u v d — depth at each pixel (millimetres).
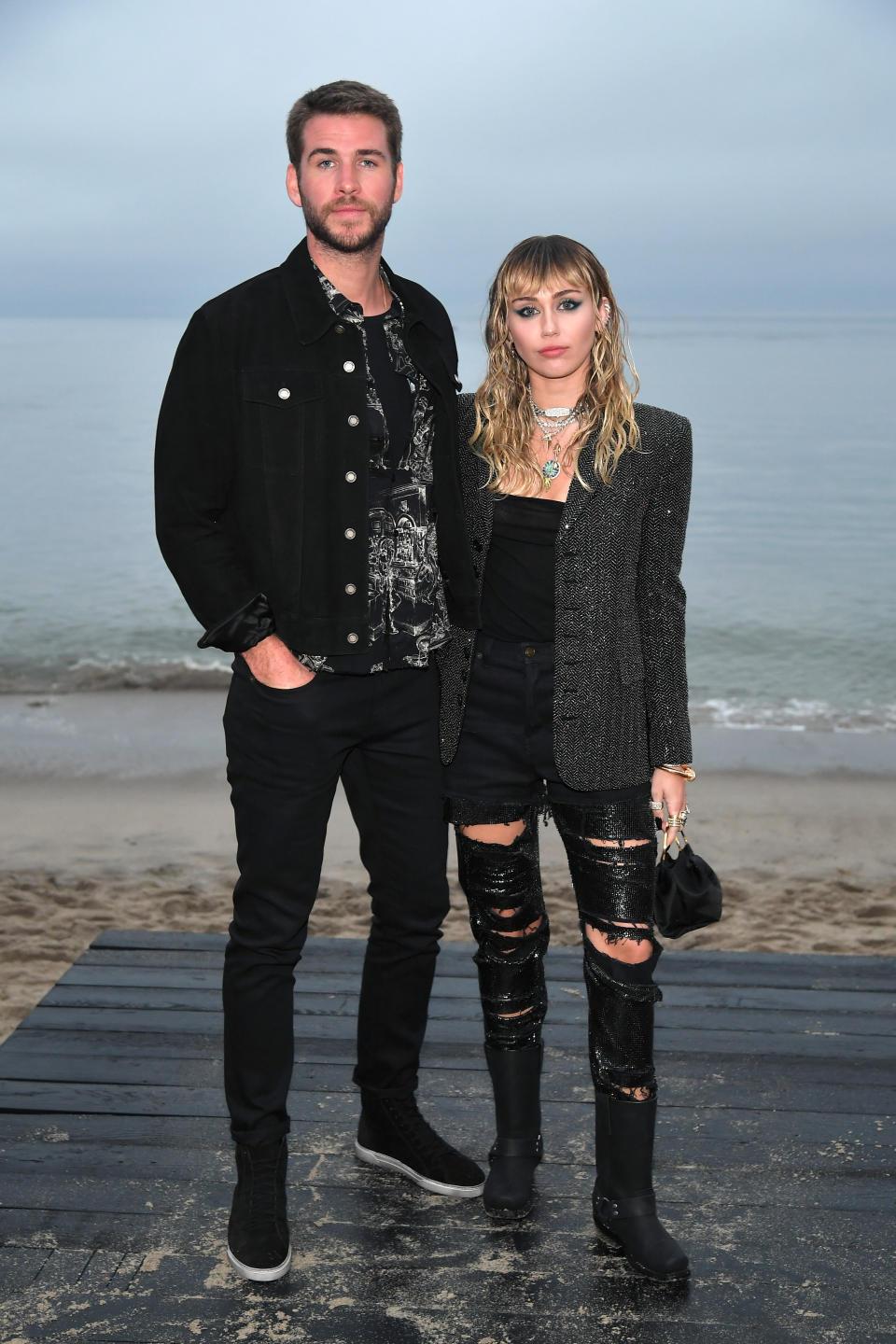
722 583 18125
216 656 13523
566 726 2258
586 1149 2609
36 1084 2891
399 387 2230
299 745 2205
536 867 2479
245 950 2260
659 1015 3262
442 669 2383
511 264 2232
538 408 2328
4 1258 2238
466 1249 2270
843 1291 2137
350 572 2170
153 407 51531
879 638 14641
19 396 57781
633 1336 2025
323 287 2180
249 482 2158
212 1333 2037
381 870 2400
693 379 68188
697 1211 2373
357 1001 3355
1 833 7598
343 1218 2367
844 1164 2533
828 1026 3191
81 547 21078
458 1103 2807
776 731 10664
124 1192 2449
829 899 6449
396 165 2166
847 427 41938
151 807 8164
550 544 2289
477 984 3494
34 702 11438
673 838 2361
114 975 3568
